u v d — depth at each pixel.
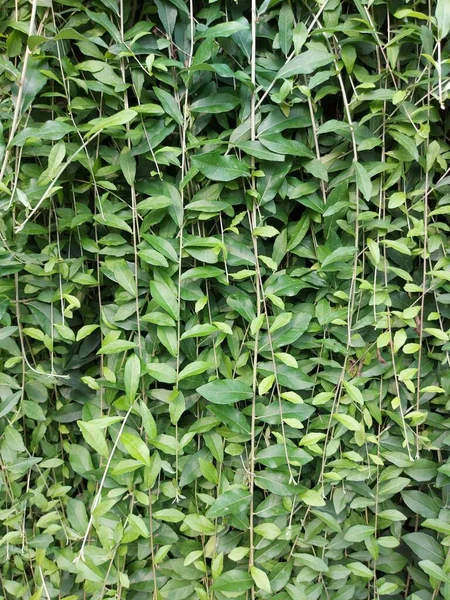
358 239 0.89
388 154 0.87
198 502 0.90
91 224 0.92
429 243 0.88
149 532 0.86
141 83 0.83
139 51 0.82
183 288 0.84
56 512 0.89
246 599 0.84
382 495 0.89
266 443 0.88
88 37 0.86
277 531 0.83
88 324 0.94
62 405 0.94
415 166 0.92
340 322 0.85
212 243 0.81
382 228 0.87
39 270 0.86
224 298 0.90
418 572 0.90
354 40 0.82
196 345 0.87
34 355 0.94
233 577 0.81
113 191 0.91
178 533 0.91
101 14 0.81
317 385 0.91
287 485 0.83
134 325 0.86
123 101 0.86
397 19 0.88
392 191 0.91
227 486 0.86
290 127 0.84
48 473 0.92
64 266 0.87
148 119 0.85
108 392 0.88
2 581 0.89
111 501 0.80
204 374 0.86
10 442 0.85
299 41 0.81
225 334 0.85
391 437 0.91
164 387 0.91
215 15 0.82
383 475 0.89
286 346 0.91
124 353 0.88
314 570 0.87
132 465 0.77
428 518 0.87
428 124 0.85
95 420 0.76
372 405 0.89
